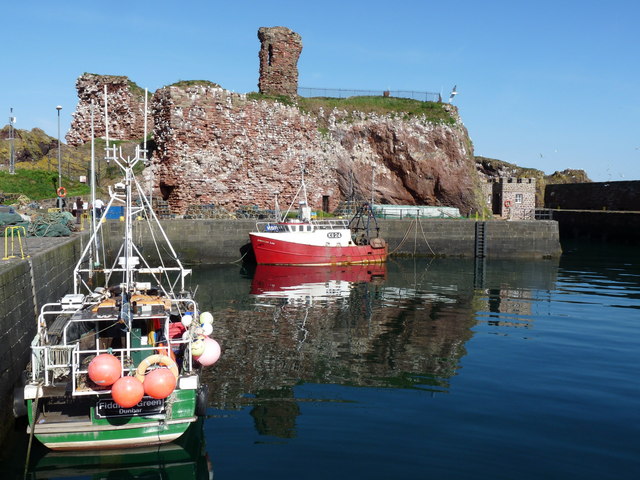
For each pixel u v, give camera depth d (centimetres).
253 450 884
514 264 3584
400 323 1823
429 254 3894
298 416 1023
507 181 5006
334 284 2655
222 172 3878
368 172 4597
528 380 1236
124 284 1109
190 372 920
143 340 942
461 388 1183
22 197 3155
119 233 2947
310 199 4312
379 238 3578
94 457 855
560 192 7206
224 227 3278
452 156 4731
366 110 4662
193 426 977
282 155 4128
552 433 949
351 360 1391
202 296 2286
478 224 3891
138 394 812
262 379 1236
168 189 3834
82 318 904
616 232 5725
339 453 874
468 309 2083
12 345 1004
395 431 955
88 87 4306
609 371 1309
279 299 2234
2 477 792
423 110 4831
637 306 2166
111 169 3850
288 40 4447
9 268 1041
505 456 862
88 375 861
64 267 1698
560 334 1686
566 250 4725
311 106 4528
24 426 971
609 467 829
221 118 3859
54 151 4034
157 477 793
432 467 827
